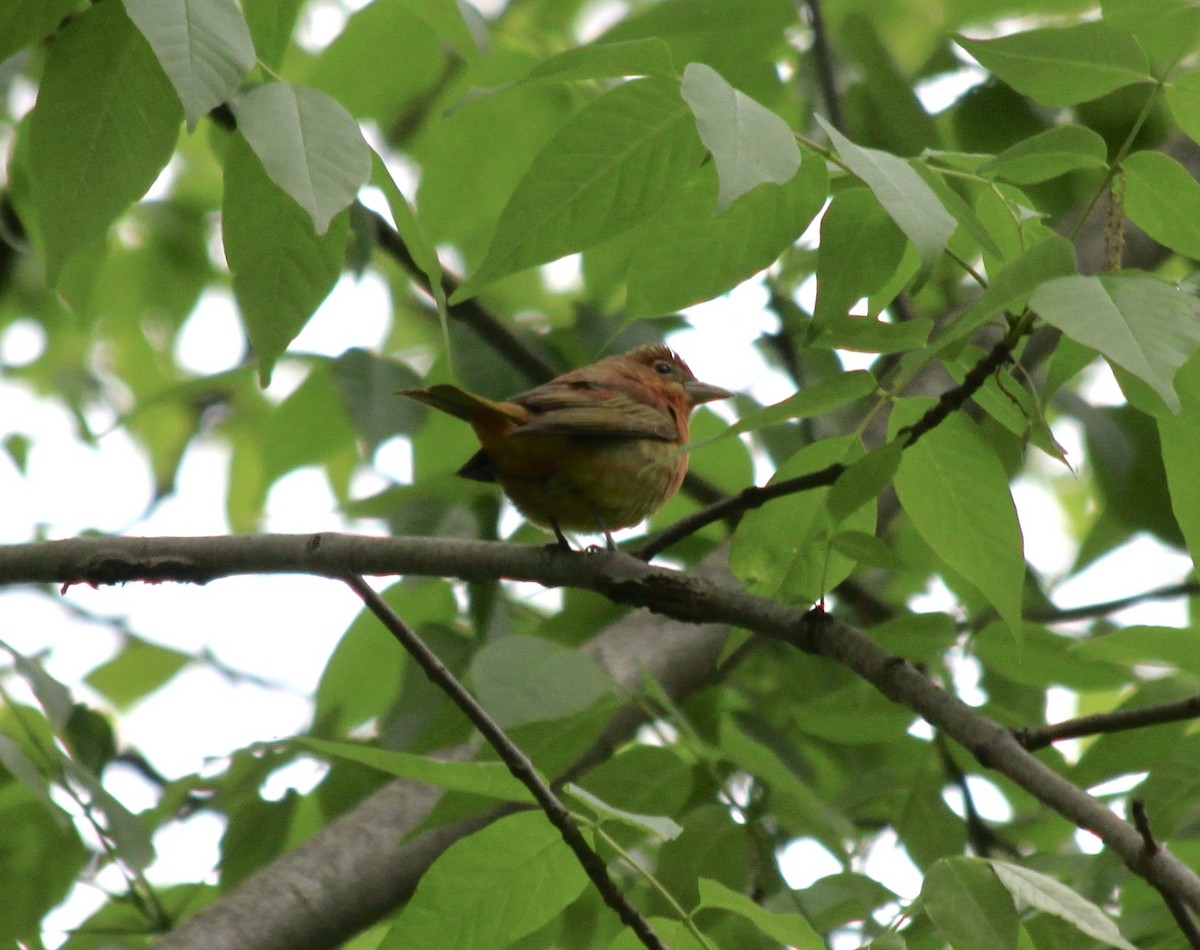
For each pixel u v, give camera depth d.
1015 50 6.96
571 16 14.55
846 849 10.26
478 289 7.44
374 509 12.61
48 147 7.45
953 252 8.39
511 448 10.91
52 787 9.84
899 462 7.03
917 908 6.35
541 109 14.29
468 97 6.88
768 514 8.36
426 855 10.32
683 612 8.53
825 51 13.29
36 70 14.62
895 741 12.31
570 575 8.77
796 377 14.49
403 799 10.70
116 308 20.62
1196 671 10.52
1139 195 7.12
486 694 8.30
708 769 10.46
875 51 13.37
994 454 7.59
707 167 7.52
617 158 7.29
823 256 7.57
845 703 10.76
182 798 11.38
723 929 9.53
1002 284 5.91
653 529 14.68
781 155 5.75
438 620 13.15
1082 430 13.05
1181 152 12.71
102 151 7.48
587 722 8.85
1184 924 6.62
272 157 6.21
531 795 7.01
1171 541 12.96
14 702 10.16
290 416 14.27
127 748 14.73
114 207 7.54
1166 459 6.91
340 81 13.84
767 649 14.11
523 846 7.20
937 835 11.27
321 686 12.82
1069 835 12.37
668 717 10.91
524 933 7.34
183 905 11.55
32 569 9.12
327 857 10.20
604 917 10.69
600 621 13.37
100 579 9.08
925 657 10.02
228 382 13.35
